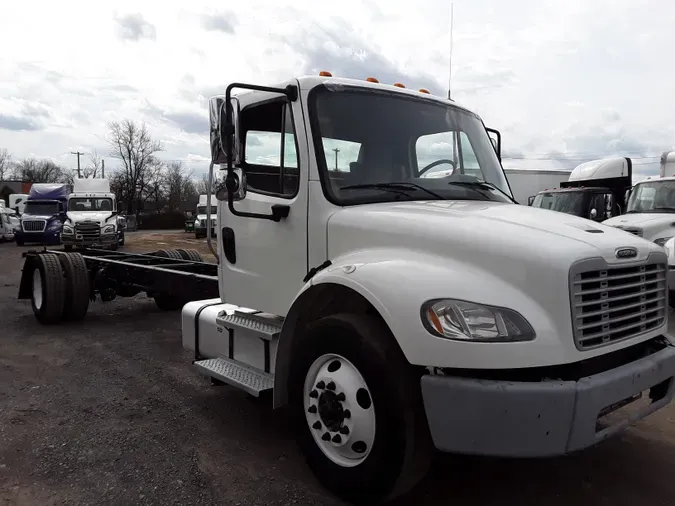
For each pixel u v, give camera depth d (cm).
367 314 306
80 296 768
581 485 333
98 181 2616
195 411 450
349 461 302
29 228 2692
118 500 315
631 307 294
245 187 349
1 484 331
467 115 435
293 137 361
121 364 581
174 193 7475
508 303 261
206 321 451
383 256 306
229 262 427
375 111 377
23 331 734
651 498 318
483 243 279
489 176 418
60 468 351
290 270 368
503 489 328
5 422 422
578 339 263
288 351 345
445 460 362
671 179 1262
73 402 468
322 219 344
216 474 345
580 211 1577
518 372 262
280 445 388
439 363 256
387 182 369
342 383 298
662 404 310
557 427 251
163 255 884
